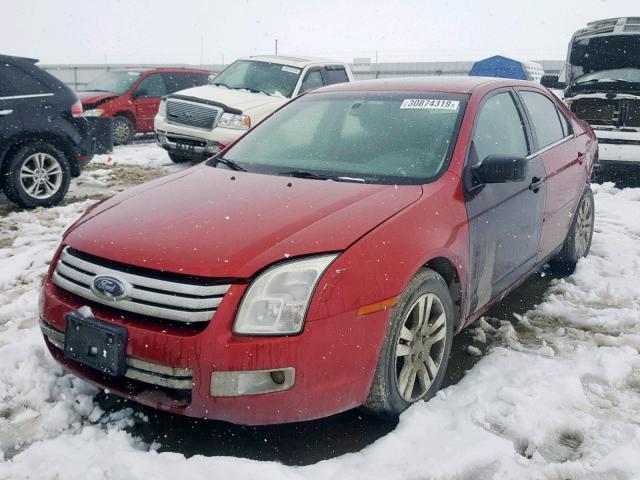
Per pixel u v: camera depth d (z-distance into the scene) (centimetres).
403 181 338
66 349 276
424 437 278
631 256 568
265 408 255
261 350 249
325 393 263
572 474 259
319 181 341
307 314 255
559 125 496
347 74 1177
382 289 273
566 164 469
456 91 400
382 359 280
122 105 1346
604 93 964
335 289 261
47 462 256
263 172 368
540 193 419
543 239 441
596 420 297
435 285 309
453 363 368
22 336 381
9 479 246
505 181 342
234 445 284
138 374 260
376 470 257
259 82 1077
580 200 509
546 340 399
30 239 590
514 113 427
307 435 292
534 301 470
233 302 253
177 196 328
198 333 251
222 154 410
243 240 271
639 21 1002
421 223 304
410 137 370
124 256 271
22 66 719
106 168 1025
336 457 272
